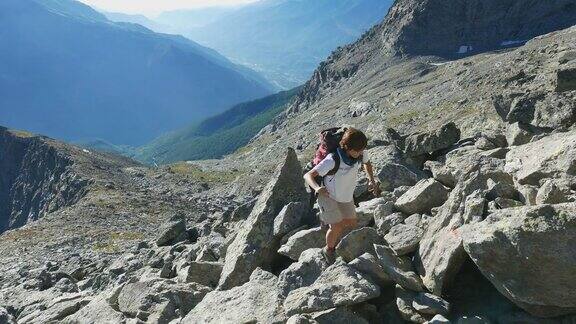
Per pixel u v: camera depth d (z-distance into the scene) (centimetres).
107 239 5072
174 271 1881
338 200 1048
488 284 948
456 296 955
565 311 794
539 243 765
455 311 919
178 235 2611
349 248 1105
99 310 1420
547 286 775
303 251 1188
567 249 749
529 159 1141
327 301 934
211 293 1230
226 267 1441
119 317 1352
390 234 1152
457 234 960
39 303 2108
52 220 6662
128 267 2334
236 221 2220
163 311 1287
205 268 1518
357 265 1022
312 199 1602
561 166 1040
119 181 13900
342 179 1027
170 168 17425
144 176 15388
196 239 2556
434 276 947
